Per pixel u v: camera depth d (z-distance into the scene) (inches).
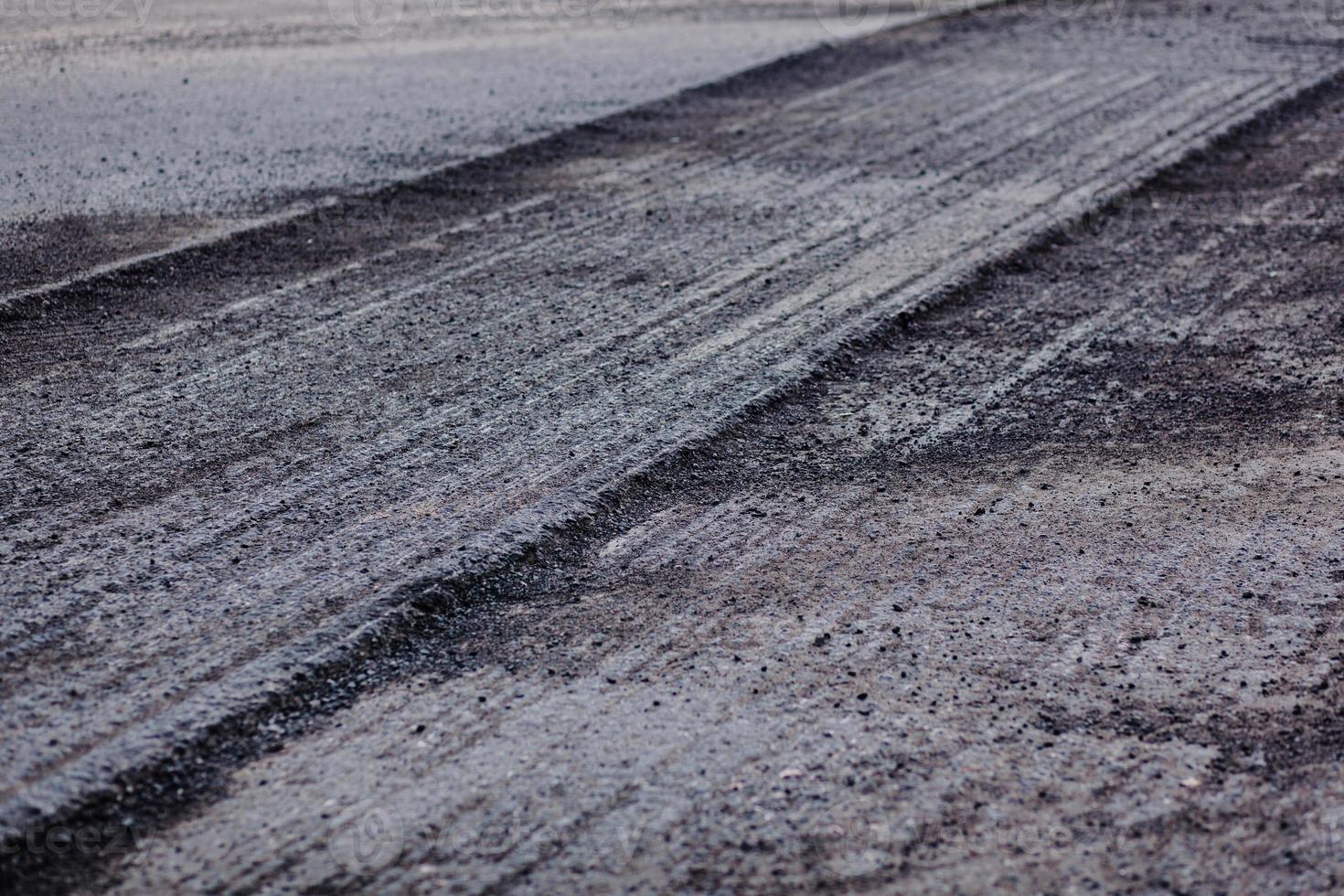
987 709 147.4
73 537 177.6
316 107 415.2
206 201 322.0
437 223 315.6
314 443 207.2
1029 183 350.9
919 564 177.9
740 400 225.0
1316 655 157.3
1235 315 265.1
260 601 164.7
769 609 167.6
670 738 142.2
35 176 335.9
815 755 139.4
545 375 233.6
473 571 173.5
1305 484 198.7
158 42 507.2
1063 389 232.8
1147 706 148.0
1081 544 182.9
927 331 259.3
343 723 144.9
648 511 192.7
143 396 221.8
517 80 460.8
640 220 319.9
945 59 513.7
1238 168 370.3
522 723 144.9
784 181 353.4
